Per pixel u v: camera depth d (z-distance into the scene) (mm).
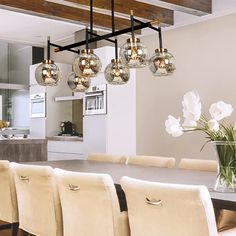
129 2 4789
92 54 3299
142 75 5938
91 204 2090
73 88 3957
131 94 5957
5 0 4398
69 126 7090
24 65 8258
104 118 5629
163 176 2537
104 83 5645
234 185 1978
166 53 3244
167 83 5562
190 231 1644
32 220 2617
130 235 2055
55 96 7133
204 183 2217
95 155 3943
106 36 3256
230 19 4758
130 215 1903
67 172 2178
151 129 5781
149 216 1793
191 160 3105
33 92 7379
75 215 2205
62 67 7145
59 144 6617
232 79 4723
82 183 2068
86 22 5094
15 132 7871
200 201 1570
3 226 3564
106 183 1983
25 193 2654
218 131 2018
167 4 4461
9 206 2902
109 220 2020
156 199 1723
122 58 3158
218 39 4895
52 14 4785
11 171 2875
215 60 4930
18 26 6504
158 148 5672
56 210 2434
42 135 7105
